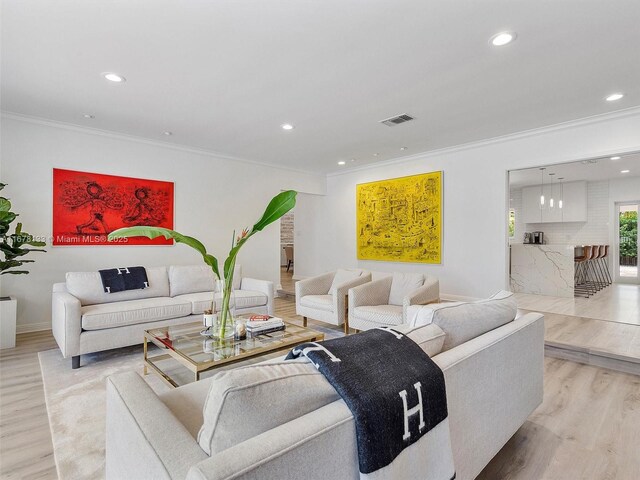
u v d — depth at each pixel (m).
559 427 2.08
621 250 8.16
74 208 4.27
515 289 6.63
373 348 1.13
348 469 0.87
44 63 2.77
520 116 3.96
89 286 3.48
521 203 9.09
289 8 2.12
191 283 4.16
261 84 3.15
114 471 1.08
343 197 7.05
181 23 2.27
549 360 3.23
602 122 3.94
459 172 5.26
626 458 1.78
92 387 2.55
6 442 1.88
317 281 4.38
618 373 2.91
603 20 2.23
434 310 1.51
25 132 3.95
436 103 3.59
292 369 0.97
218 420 0.81
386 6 2.11
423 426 1.05
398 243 6.05
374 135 4.68
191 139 4.86
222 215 5.68
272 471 0.72
